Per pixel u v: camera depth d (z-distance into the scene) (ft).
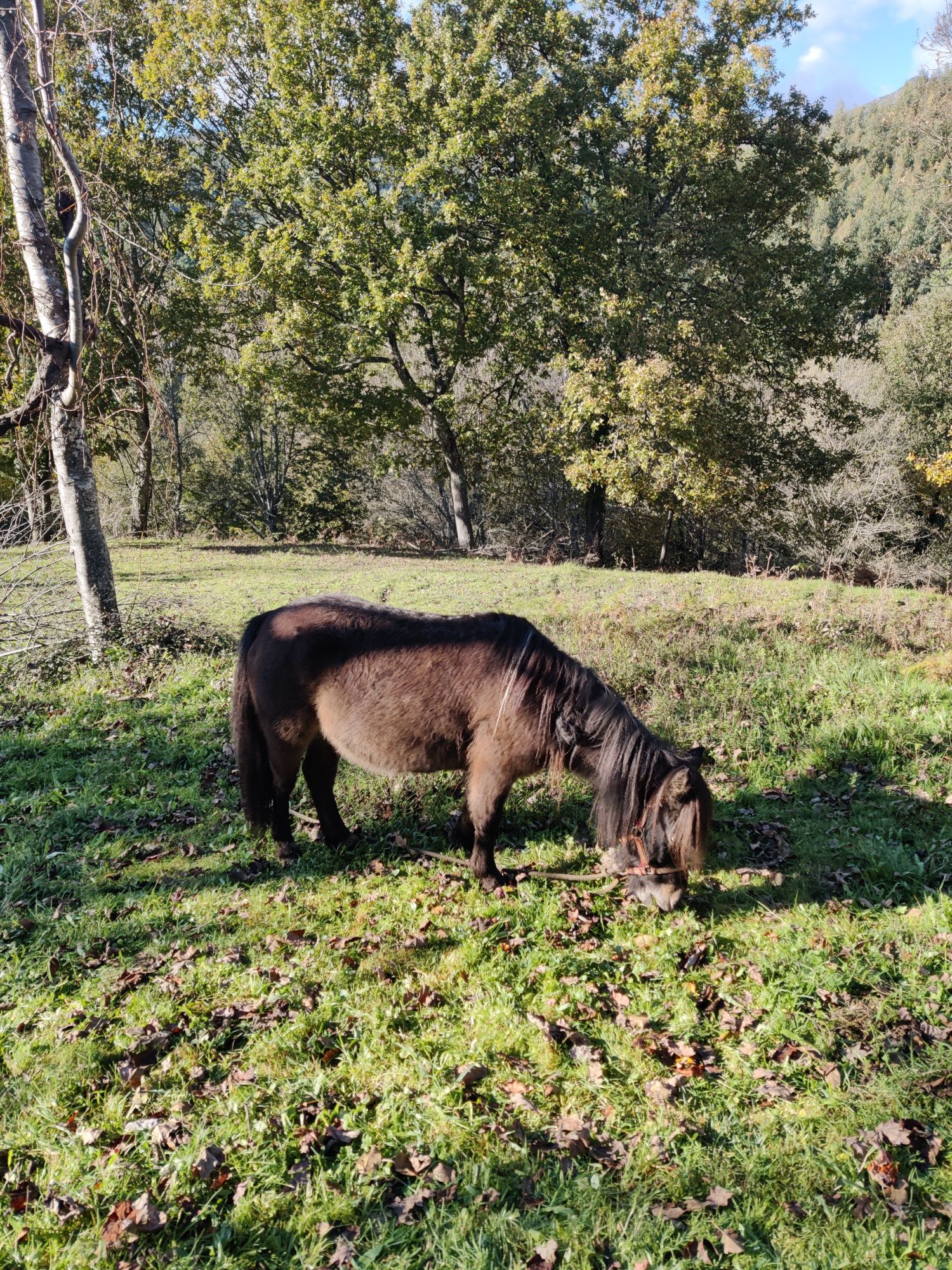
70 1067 10.93
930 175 117.39
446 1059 11.07
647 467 65.41
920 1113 10.16
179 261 71.10
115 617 29.99
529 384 90.27
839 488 80.53
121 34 70.33
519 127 66.69
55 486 30.66
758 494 77.61
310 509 114.42
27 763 21.12
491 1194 8.95
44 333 27.45
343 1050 11.19
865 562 76.59
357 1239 8.48
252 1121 10.01
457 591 48.24
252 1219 8.75
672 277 65.82
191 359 78.64
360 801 19.12
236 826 18.26
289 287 70.64
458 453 87.71
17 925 14.29
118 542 78.23
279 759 15.99
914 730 21.72
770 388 81.51
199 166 73.46
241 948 13.83
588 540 87.92
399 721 14.75
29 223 27.07
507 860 16.74
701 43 68.85
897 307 120.26
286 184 70.49
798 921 14.48
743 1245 8.44
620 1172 9.36
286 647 15.33
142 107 73.10
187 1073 10.93
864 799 19.11
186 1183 9.09
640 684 25.67
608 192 66.23
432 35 70.28
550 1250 8.30
